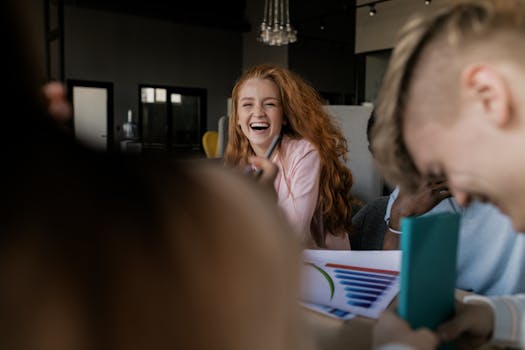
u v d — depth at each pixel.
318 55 10.41
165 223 0.23
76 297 0.21
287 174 1.47
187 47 10.52
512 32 0.41
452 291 0.61
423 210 1.03
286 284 0.27
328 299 0.76
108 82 9.62
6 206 0.21
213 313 0.24
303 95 1.56
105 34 9.50
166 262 0.23
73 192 0.22
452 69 0.44
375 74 10.12
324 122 1.59
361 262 0.93
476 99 0.43
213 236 0.24
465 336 0.61
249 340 0.25
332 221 1.50
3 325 0.21
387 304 0.75
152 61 10.10
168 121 10.39
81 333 0.21
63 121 0.24
